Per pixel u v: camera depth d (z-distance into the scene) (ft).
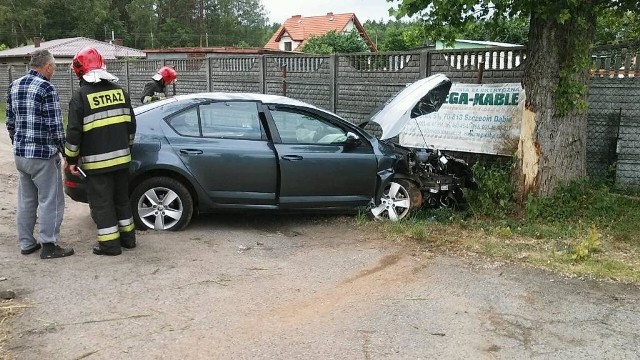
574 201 23.53
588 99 24.56
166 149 21.09
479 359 12.55
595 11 22.57
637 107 25.79
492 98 28.45
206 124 21.95
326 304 15.37
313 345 13.03
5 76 88.99
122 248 19.39
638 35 28.02
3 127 62.08
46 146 17.67
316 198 22.74
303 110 22.82
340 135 23.35
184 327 13.82
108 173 18.25
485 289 16.47
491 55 28.73
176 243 20.33
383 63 33.76
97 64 18.13
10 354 12.37
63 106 70.44
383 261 18.92
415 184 24.52
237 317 14.44
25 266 17.58
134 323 13.97
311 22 202.08
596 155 26.96
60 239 20.51
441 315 14.73
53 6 231.71
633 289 16.51
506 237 21.70
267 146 22.02
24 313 14.38
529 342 13.35
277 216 24.79
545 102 23.47
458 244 20.70
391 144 25.82
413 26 26.63
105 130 17.99
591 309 15.17
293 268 18.17
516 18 25.38
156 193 21.42
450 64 30.50
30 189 18.31
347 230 22.70
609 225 22.31
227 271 17.72
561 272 17.81
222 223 23.48
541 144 23.68
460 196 26.11
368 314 14.74
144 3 264.31
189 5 283.79
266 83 41.81
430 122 31.30
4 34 219.20
